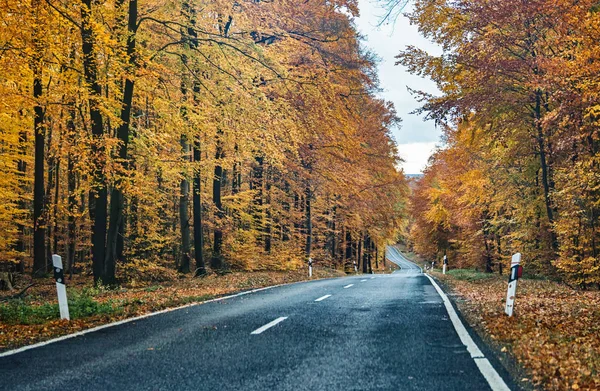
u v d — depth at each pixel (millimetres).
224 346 6285
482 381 4602
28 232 31719
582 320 8500
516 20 13453
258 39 18031
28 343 6836
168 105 17188
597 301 11031
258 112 15055
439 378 4703
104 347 6395
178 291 14883
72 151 14648
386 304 10930
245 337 6895
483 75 14305
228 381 4625
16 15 10047
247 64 15656
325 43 19500
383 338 6777
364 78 22109
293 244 33250
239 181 31875
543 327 7770
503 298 12195
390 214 36812
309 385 4477
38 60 11820
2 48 10578
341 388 4379
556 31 13297
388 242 55625
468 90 15219
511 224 22359
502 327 7645
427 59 15367
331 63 19375
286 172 25422
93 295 13320
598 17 9656
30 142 22641
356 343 6434
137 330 7676
